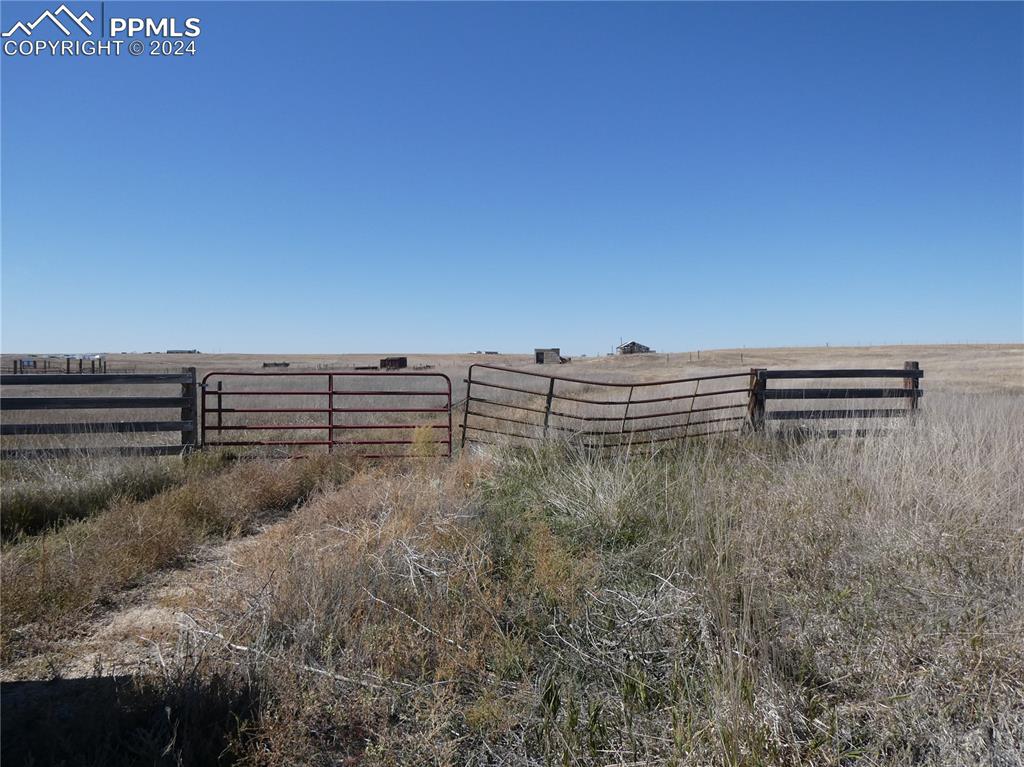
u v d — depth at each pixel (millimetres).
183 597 4797
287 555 5238
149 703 3379
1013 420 9109
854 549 4961
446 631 4074
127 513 6684
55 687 3715
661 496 6645
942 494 5648
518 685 3641
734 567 4375
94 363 56500
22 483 7691
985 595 4129
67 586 4926
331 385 10602
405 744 3201
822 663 3635
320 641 3977
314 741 3246
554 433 9727
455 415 17281
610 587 4762
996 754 2988
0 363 82500
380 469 9789
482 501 6984
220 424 10664
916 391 11195
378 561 4914
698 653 3689
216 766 3051
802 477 6547
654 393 20516
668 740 3174
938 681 3365
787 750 3016
